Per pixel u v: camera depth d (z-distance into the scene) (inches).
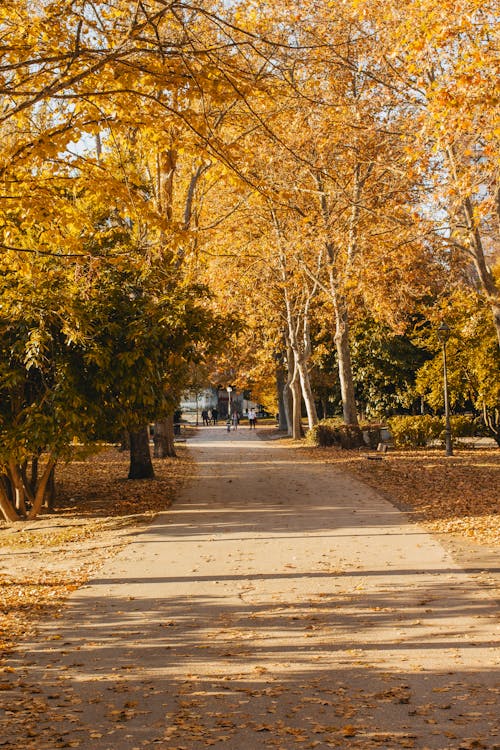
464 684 256.1
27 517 747.4
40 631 340.5
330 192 868.0
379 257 836.6
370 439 1457.9
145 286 733.9
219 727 226.7
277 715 235.0
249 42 330.6
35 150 370.6
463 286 1000.9
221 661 289.6
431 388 1504.7
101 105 386.3
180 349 753.6
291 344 1766.7
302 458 1317.7
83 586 426.9
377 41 652.7
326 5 692.7
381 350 1961.1
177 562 483.2
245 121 695.1
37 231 501.0
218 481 976.3
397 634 316.2
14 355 679.1
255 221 1208.2
